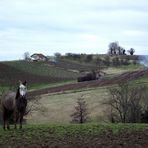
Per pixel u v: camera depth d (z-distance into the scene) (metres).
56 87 111.38
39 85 121.25
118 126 29.97
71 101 90.19
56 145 21.98
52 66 173.62
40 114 82.19
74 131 27.08
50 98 94.62
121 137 24.83
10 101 27.31
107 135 25.52
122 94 78.69
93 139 24.02
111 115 79.44
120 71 163.75
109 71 167.00
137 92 79.50
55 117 80.62
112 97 85.06
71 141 23.27
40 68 158.38
